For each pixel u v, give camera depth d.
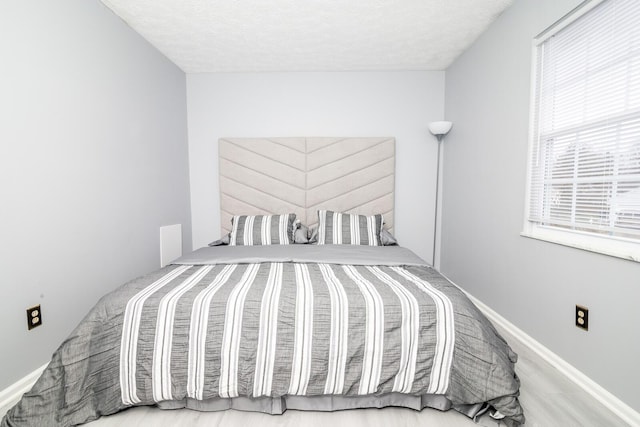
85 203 2.02
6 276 1.53
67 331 1.88
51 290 1.77
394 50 2.92
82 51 1.99
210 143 3.50
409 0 2.17
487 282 2.55
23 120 1.60
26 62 1.61
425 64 3.24
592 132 1.62
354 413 1.42
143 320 1.37
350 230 3.00
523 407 1.46
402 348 1.36
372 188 3.42
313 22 2.44
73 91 1.92
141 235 2.63
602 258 1.50
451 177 3.23
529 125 2.03
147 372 1.36
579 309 1.63
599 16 1.56
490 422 1.36
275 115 3.46
